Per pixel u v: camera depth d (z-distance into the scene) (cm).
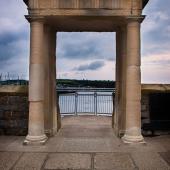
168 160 1006
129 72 1231
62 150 1132
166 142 1275
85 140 1308
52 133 1389
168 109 1469
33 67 1224
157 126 1451
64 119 1959
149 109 1463
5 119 1427
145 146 1195
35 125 1222
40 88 1232
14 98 1426
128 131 1230
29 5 1224
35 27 1229
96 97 2166
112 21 1322
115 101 1523
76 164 962
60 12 1224
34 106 1225
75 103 2166
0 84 1562
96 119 1956
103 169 916
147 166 942
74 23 1367
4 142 1267
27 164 961
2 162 982
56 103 1503
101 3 1227
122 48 1382
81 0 1227
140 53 1241
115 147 1179
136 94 1226
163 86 1483
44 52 1339
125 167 934
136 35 1227
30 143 1205
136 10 1223
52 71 1437
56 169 915
